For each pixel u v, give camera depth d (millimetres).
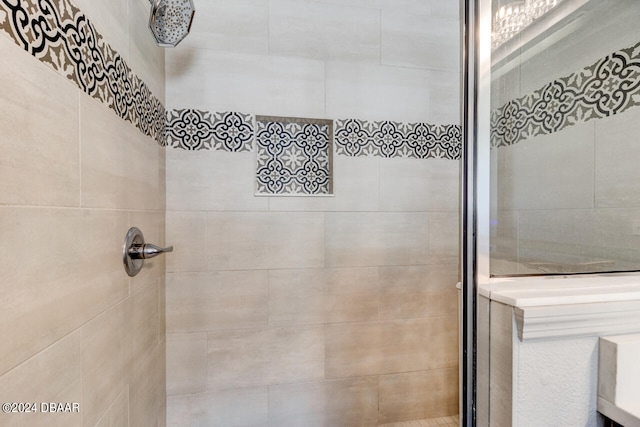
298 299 1306
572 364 507
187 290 1213
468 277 593
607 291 539
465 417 583
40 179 460
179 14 858
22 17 424
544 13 689
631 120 787
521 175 636
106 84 684
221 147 1231
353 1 1331
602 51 777
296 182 1356
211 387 1238
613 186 742
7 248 393
